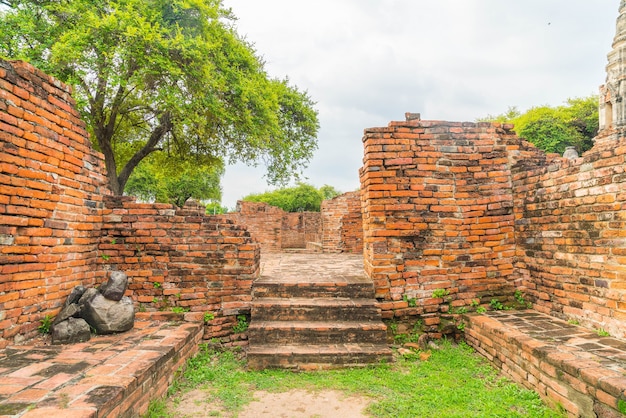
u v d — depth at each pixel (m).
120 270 5.72
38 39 9.39
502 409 3.74
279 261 9.33
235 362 5.15
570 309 5.09
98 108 11.49
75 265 5.09
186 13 11.05
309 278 6.32
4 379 3.20
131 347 4.21
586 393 3.30
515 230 6.18
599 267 4.59
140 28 9.12
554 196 5.32
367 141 6.14
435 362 5.08
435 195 6.09
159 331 4.93
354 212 12.72
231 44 12.37
